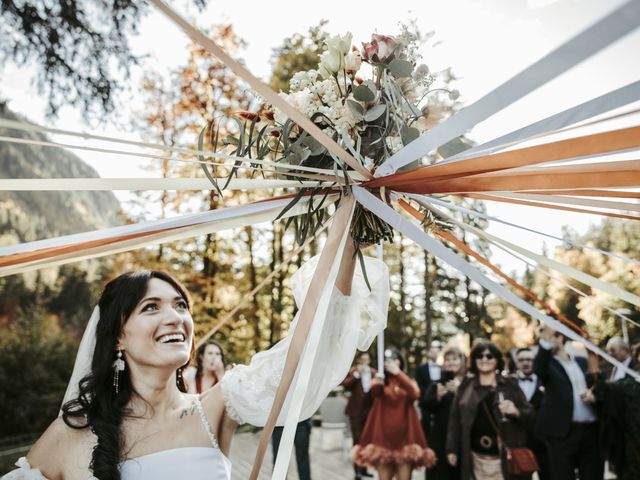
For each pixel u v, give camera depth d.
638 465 3.97
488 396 4.23
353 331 1.39
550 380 4.31
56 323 12.98
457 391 4.41
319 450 8.02
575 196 1.30
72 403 1.50
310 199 1.33
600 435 4.18
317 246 11.52
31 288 13.05
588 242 11.16
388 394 4.93
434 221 1.52
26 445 9.69
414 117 1.42
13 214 14.28
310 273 1.50
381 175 1.25
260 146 1.44
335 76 1.45
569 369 4.33
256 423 1.48
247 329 12.11
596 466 4.20
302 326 1.17
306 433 4.66
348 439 7.14
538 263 1.39
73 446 1.45
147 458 1.43
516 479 4.01
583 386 4.30
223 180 1.28
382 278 1.49
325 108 1.39
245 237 12.11
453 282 15.88
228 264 11.95
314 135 1.06
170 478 1.40
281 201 1.41
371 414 4.98
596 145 0.90
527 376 4.92
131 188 1.19
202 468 1.44
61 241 1.26
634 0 0.60
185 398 1.60
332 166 1.37
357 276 1.49
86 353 1.58
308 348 1.14
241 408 1.48
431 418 5.74
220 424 1.53
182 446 1.46
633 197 1.16
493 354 4.32
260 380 1.47
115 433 1.43
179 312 1.58
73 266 13.80
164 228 1.30
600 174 1.04
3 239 13.98
